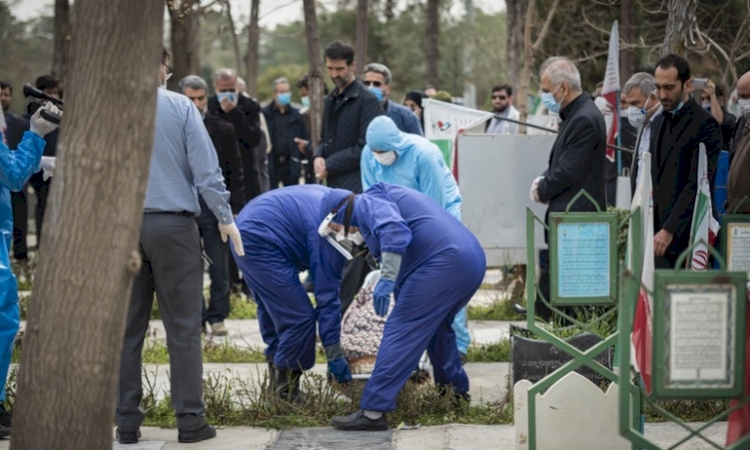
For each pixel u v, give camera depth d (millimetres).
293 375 7453
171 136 6422
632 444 5703
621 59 12969
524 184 10852
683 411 7082
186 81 10172
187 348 6609
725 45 12289
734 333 4512
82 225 4238
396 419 7098
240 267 7238
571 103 8375
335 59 9844
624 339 4789
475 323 11125
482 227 10859
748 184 6613
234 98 11508
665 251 7527
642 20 13359
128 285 4352
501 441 6625
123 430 6621
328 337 7301
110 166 4223
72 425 4336
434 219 6820
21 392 4402
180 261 6508
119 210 4250
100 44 4215
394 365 6777
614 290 5805
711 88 9711
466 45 34719
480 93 34281
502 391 7977
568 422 5848
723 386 4531
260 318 7652
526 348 6953
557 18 14227
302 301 7227
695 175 7453
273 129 15672
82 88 4238
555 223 5773
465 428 6945
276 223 7152
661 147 7602
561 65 8336
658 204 7637
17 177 6449
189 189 6527
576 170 8211
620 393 4820
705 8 12117
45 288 4305
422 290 6727
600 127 8273
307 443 6629
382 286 6551
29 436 4363
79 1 4270
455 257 6719
